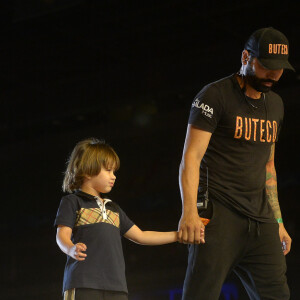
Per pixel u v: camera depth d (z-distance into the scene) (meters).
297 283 27.30
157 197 32.47
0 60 28.20
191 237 5.99
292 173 28.80
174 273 30.42
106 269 6.05
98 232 6.17
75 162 6.43
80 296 5.89
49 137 36.12
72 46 27.03
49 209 35.47
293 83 29.25
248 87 6.39
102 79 30.84
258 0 22.75
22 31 25.27
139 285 31.23
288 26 25.61
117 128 34.06
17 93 33.34
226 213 6.28
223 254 6.26
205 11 23.58
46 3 21.67
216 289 6.25
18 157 37.16
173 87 28.92
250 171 6.35
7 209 36.94
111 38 26.38
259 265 6.49
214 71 27.69
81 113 32.78
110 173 6.46
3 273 35.75
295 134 28.91
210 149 6.41
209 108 6.25
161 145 32.75
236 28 25.53
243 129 6.31
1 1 23.31
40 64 28.98
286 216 28.52
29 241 35.53
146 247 31.72
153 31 25.86
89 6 23.25
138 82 29.92
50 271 34.25
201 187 6.39
